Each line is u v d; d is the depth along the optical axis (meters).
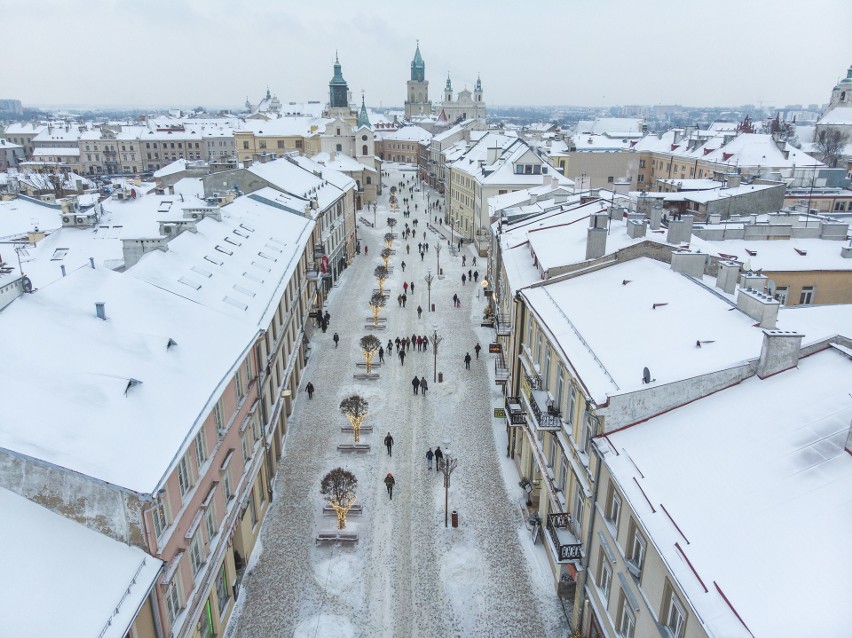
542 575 26.22
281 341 36.66
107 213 52.81
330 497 27.78
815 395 16.83
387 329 53.44
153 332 22.61
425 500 31.02
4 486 14.92
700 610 12.76
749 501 14.58
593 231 29.28
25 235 55.16
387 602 24.84
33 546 14.17
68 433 15.84
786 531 13.52
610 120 169.88
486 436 36.72
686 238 29.02
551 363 26.14
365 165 122.38
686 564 13.82
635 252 28.50
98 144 166.38
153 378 20.00
